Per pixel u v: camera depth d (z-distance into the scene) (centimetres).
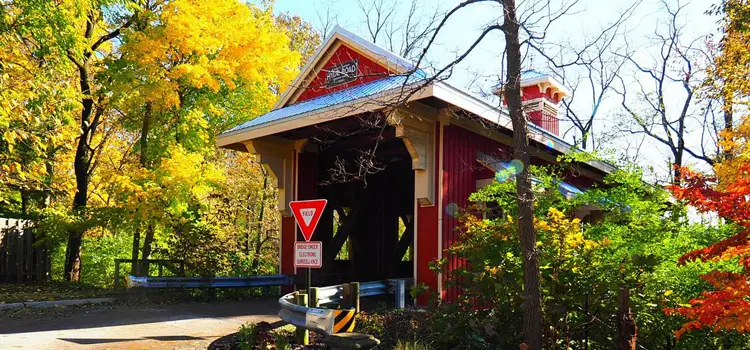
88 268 1769
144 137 1623
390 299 1186
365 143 1261
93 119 1878
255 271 1592
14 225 1548
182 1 1388
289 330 738
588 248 601
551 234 615
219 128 1748
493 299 639
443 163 1011
